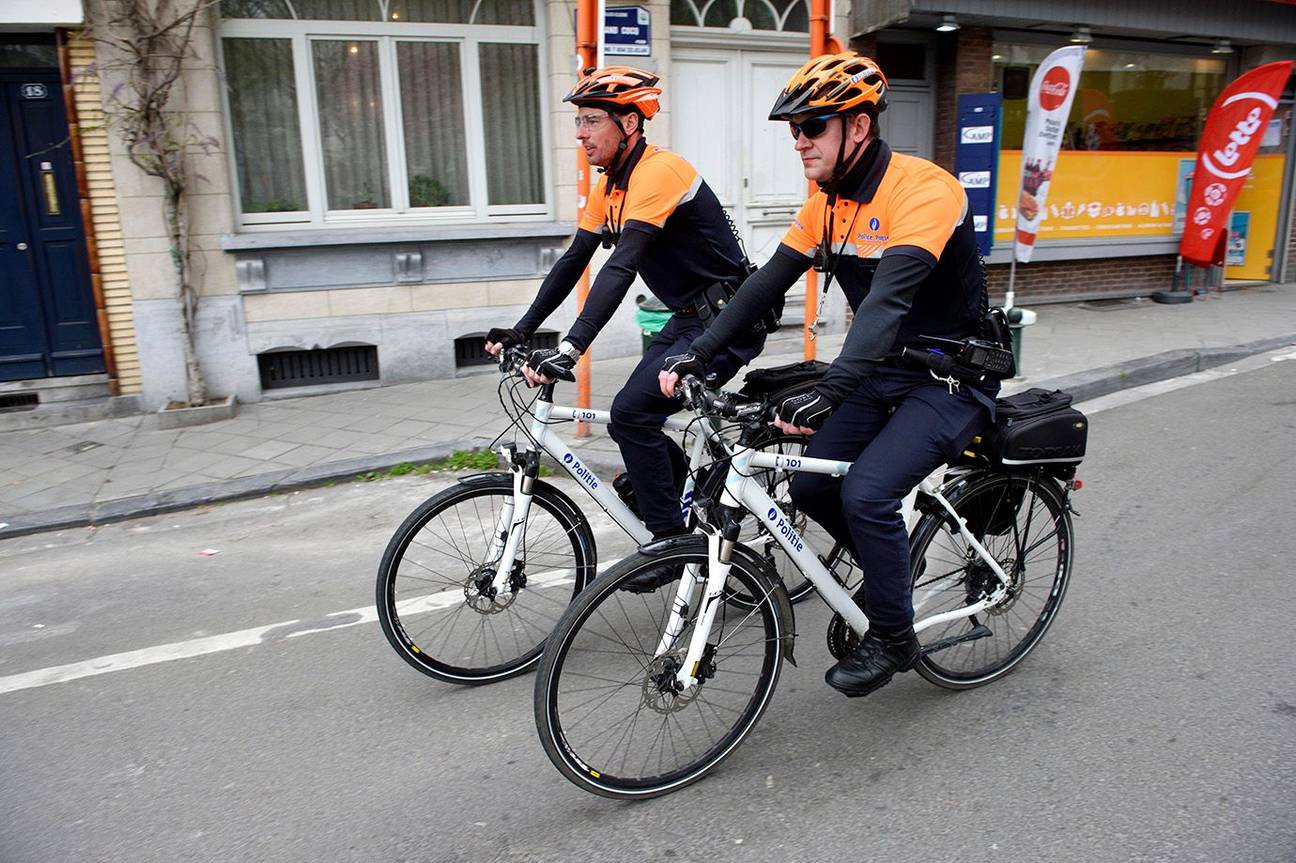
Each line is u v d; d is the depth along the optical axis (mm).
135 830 2678
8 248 7020
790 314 9102
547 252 8172
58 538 5117
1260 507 4816
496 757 2980
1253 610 3725
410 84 7945
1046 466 3186
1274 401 6867
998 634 3346
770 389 3289
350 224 7961
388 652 3684
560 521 3465
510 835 2605
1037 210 7773
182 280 7082
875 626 2861
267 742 3090
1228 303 11016
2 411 7074
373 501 5480
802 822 2607
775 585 2805
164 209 7027
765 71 8742
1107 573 4109
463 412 7000
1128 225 11078
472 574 3340
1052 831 2518
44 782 2916
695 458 3436
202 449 6348
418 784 2848
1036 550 3350
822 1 5895
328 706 3303
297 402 7531
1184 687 3191
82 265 7176
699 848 2525
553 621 3604
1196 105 11438
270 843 2604
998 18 9039
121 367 7281
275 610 4090
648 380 3305
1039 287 10914
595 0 5574
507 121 8266
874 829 2562
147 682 3506
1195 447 5859
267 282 7465
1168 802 2607
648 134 8297
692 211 3303
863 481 2748
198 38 6996
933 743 2949
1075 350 8375
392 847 2572
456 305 8023
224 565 4629
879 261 2695
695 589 2707
